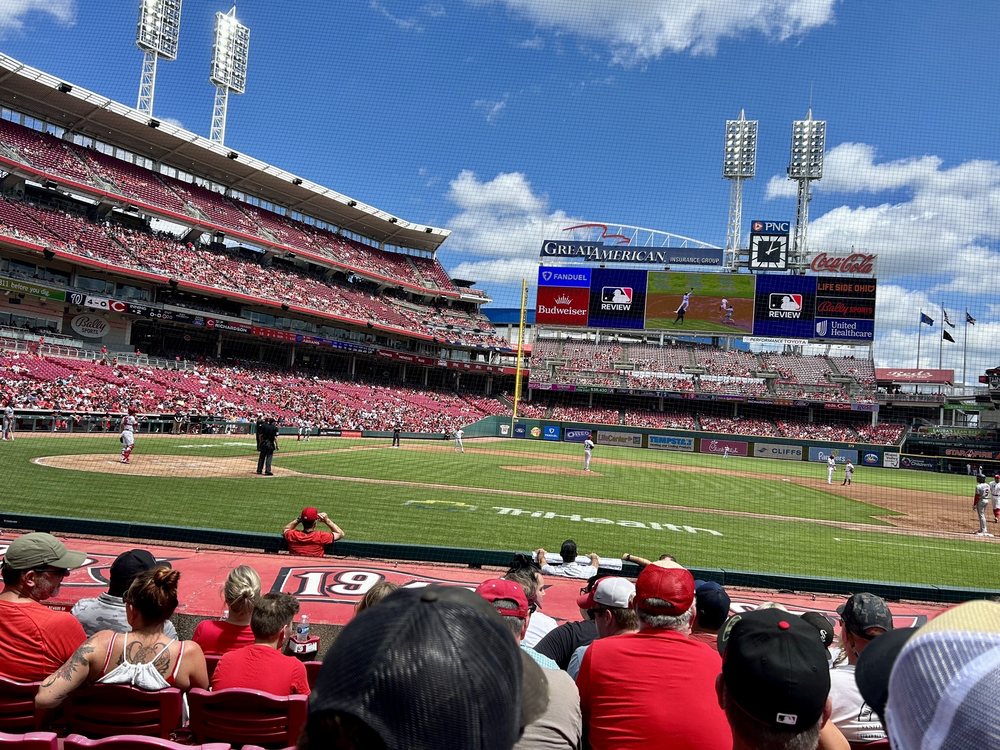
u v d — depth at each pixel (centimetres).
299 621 513
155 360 3825
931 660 99
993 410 4650
